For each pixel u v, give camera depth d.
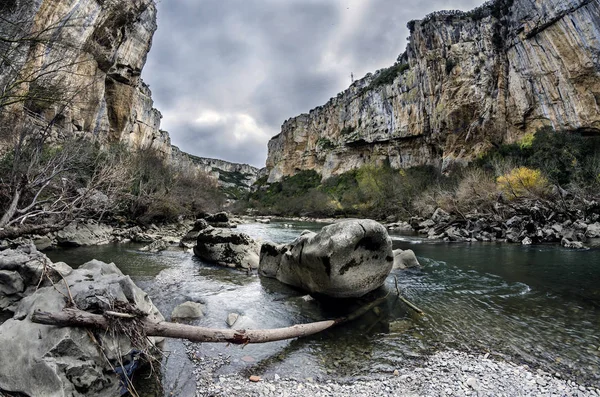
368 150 83.06
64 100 10.59
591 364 5.10
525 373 4.82
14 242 11.88
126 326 4.28
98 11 24.75
